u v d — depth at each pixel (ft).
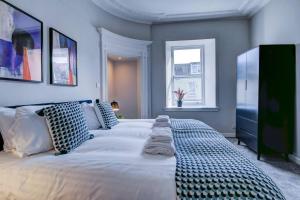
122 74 17.46
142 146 5.39
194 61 16.63
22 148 4.69
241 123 12.71
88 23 11.23
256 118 10.39
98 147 5.28
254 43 14.28
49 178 3.97
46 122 5.28
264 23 12.79
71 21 9.60
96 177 3.83
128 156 4.57
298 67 9.61
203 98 16.61
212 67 15.89
